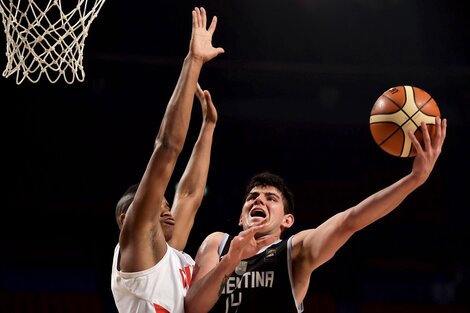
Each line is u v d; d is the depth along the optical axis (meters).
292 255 4.02
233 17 11.18
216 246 4.26
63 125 10.34
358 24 11.34
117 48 10.84
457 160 10.77
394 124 3.73
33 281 9.55
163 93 10.69
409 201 10.51
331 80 11.09
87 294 9.55
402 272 9.94
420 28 11.33
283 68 10.90
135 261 3.68
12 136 10.20
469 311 9.59
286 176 10.52
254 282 4.02
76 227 9.95
